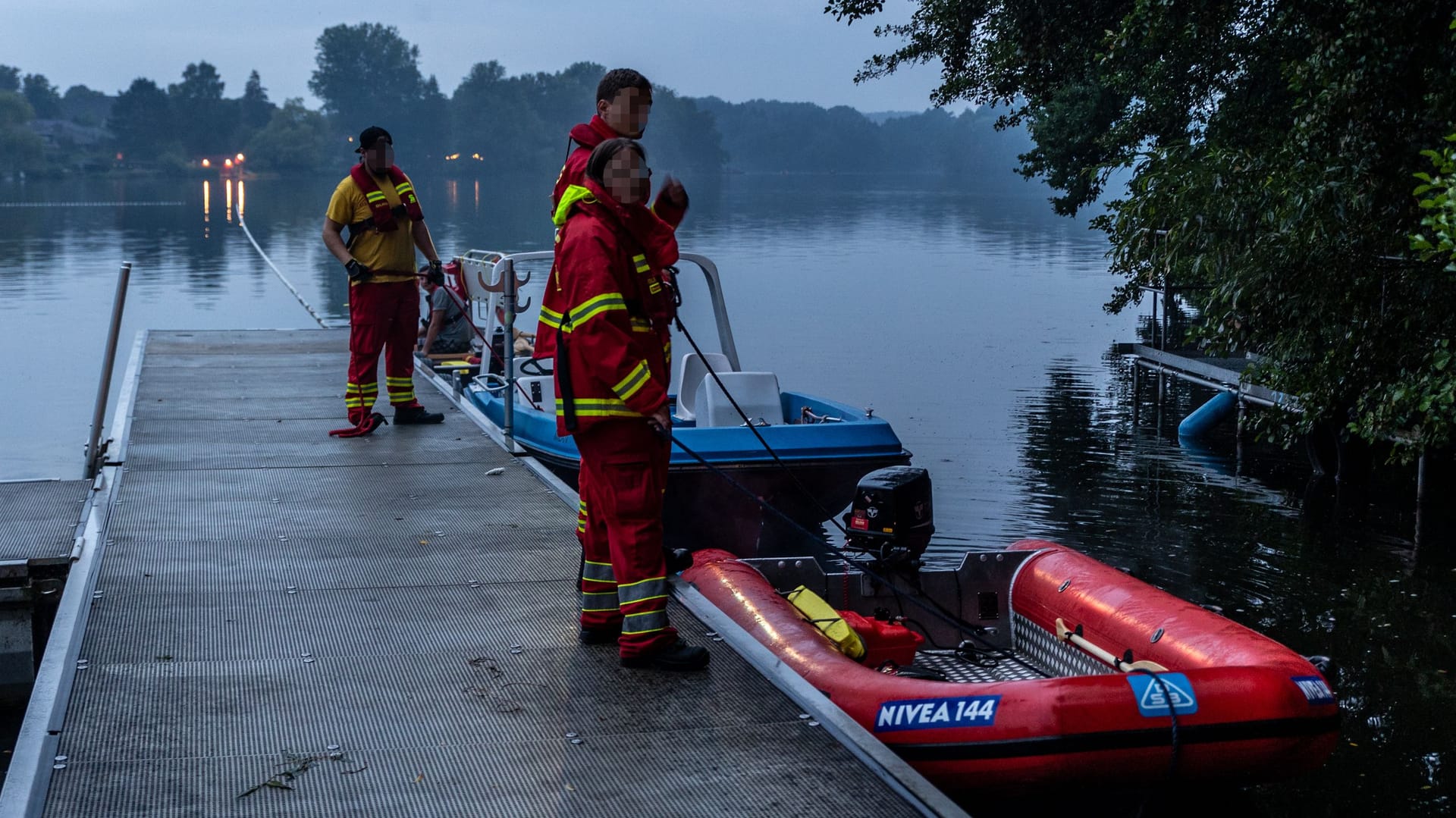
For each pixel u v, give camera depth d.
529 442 9.03
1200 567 8.16
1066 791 4.29
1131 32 12.40
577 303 3.88
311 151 181.38
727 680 4.14
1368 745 5.49
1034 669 5.67
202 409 9.24
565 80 192.12
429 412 9.30
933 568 6.09
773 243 46.31
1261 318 9.63
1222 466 11.30
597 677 4.16
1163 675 4.34
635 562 4.17
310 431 8.45
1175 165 10.31
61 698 3.88
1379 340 8.87
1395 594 7.59
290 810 3.22
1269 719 4.31
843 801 3.31
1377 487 10.49
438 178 178.12
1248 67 13.02
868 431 8.48
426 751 3.58
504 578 5.26
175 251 42.06
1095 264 36.44
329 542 5.78
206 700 3.92
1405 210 8.75
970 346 19.33
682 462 8.07
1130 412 14.13
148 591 5.00
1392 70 8.52
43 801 3.23
